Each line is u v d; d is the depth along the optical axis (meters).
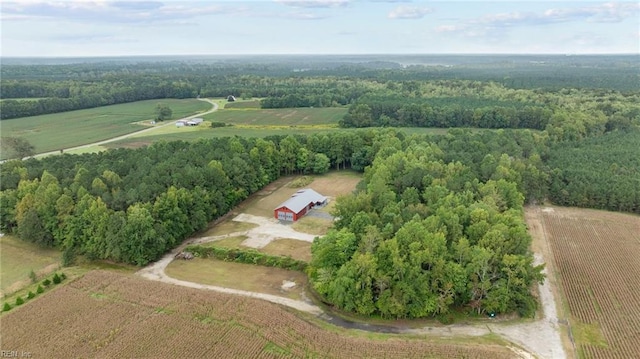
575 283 64.94
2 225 81.50
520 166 97.69
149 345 50.62
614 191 93.25
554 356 49.62
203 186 86.62
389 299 56.22
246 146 113.00
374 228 60.62
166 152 103.31
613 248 76.00
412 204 74.44
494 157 102.12
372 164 108.06
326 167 121.00
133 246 70.62
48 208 76.62
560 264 70.56
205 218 82.56
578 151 119.81
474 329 54.94
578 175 100.75
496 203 78.56
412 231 59.97
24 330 53.78
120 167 90.88
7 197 80.88
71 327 54.25
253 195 104.94
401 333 54.34
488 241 59.44
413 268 56.47
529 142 121.75
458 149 113.06
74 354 49.44
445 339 52.91
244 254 73.50
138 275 69.06
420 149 105.38
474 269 57.00
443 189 78.25
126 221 71.75
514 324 55.81
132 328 53.72
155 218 74.50
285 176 120.44
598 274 67.38
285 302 61.47
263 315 56.06
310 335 52.34
